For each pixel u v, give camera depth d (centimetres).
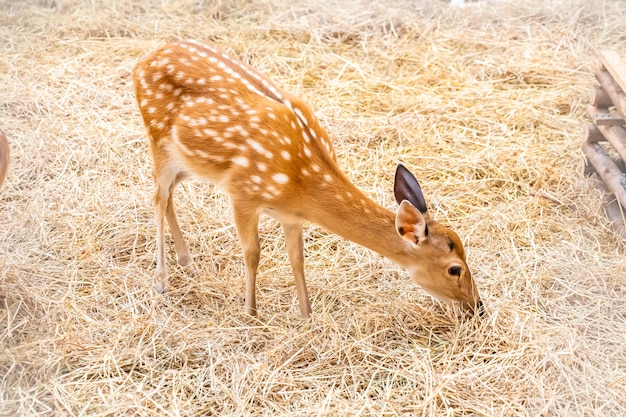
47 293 602
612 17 959
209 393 530
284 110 552
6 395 520
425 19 973
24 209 681
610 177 693
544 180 729
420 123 801
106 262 635
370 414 515
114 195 702
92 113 798
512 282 623
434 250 534
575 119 806
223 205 699
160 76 577
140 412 511
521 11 980
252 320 587
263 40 935
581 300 607
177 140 571
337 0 1000
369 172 741
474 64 897
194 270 634
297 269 580
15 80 837
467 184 728
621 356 555
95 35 934
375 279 630
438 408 521
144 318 582
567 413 511
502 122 805
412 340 573
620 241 656
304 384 538
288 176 540
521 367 545
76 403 515
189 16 975
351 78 877
